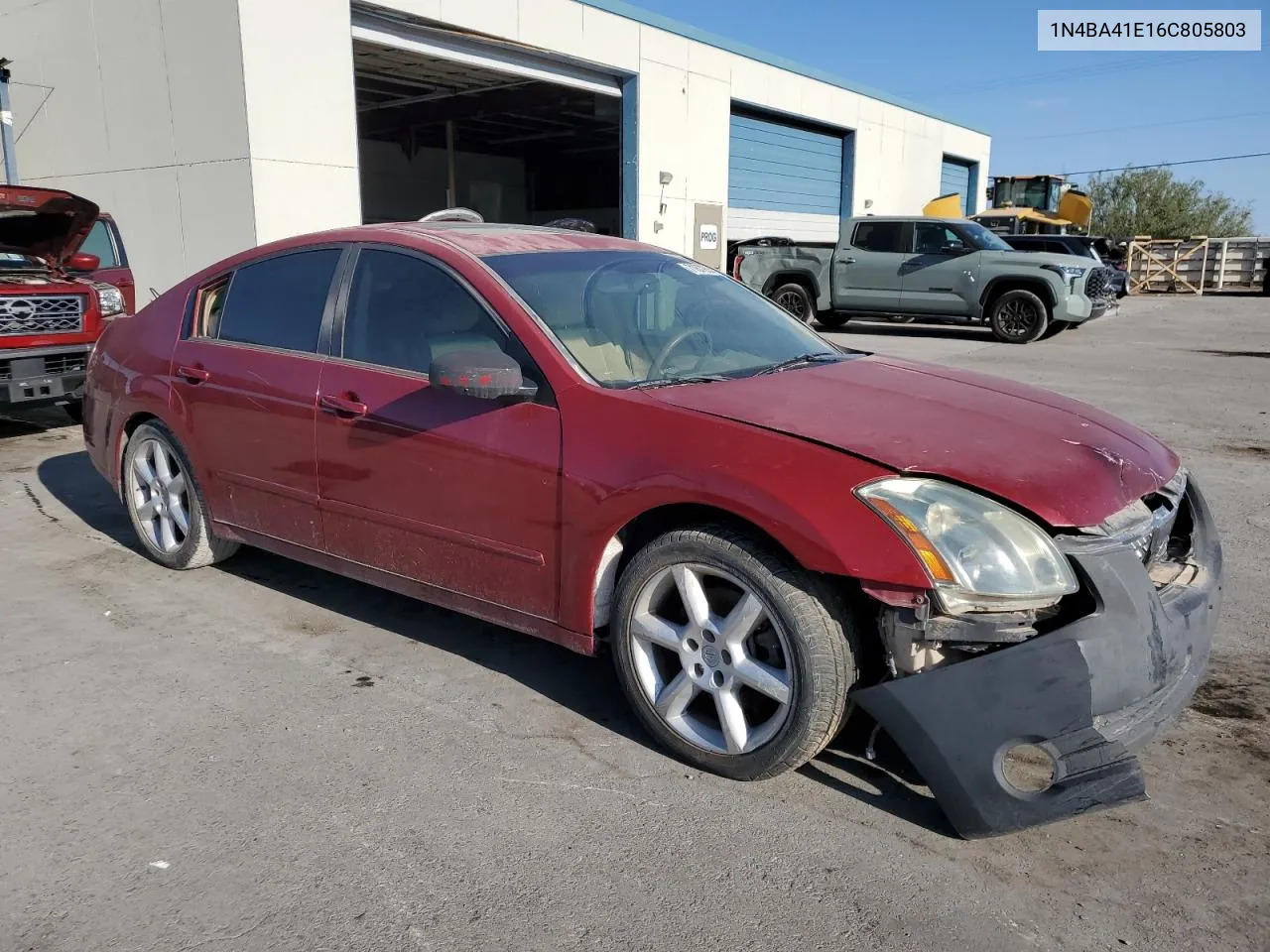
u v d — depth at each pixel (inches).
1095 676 98.0
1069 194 1170.0
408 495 140.1
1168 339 629.9
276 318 162.4
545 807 112.0
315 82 455.5
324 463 150.5
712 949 89.8
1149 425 332.8
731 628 112.8
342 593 179.3
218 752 123.9
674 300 151.9
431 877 99.9
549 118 877.2
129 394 184.5
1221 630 161.8
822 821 109.1
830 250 676.1
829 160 932.0
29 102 532.1
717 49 722.2
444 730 129.7
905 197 1061.8
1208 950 89.3
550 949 89.8
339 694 139.8
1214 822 109.0
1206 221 2331.4
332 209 469.7
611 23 621.3
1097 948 89.7
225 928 92.6
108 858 102.9
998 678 98.0
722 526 113.2
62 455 293.4
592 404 123.3
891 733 103.0
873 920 93.4
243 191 441.4
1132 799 92.9
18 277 309.3
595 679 145.2
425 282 143.9
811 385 131.0
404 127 879.1
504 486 128.8
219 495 171.2
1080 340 627.5
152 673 145.9
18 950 89.6
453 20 518.3
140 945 90.3
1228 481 259.1
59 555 199.3
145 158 479.8
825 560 102.3
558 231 164.6
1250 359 518.9
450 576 138.6
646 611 121.0
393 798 113.7
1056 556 101.1
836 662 106.3
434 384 122.7
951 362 514.3
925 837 106.3
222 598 176.4
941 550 99.3
